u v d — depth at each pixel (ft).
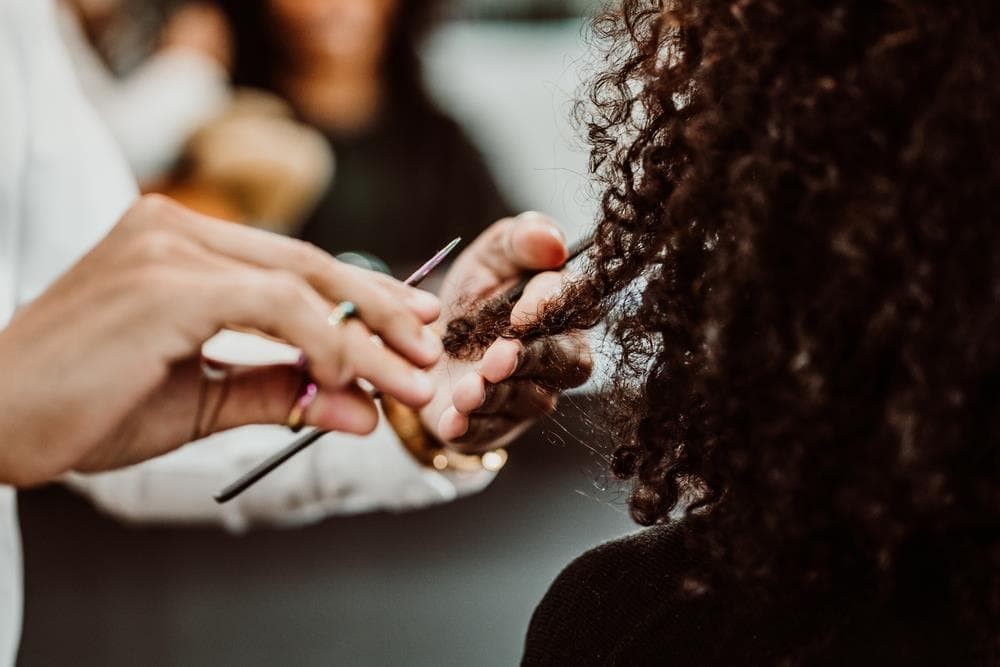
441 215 7.43
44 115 2.87
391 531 7.73
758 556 1.62
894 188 1.46
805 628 1.65
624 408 2.01
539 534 7.67
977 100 1.43
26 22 2.86
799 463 1.55
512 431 2.33
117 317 1.64
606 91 2.14
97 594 7.19
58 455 1.68
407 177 7.39
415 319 1.75
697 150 1.66
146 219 1.71
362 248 7.38
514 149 7.60
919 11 1.46
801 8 1.56
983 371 1.45
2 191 2.73
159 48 7.29
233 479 2.99
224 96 7.32
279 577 7.41
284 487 2.99
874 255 1.46
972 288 1.45
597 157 2.14
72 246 2.91
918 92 1.47
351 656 6.79
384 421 2.94
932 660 1.57
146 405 1.82
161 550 7.50
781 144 1.54
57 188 2.89
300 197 7.23
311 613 7.13
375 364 1.70
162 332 1.64
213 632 6.97
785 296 1.56
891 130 1.49
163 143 7.19
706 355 1.69
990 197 1.43
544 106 7.63
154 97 7.20
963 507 1.51
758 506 1.63
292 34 7.15
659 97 1.82
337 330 1.68
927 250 1.44
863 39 1.52
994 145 1.43
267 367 1.88
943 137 1.43
